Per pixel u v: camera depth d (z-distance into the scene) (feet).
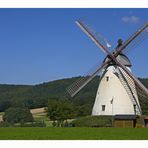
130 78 267.18
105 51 269.44
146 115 278.67
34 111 501.97
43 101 561.02
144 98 273.54
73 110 351.05
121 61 268.21
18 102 573.33
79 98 476.54
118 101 263.08
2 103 574.15
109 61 269.03
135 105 267.80
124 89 265.34
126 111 263.49
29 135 180.75
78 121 271.69
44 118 432.66
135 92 268.41
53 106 347.56
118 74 266.57
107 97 264.93
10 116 414.62
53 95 629.92
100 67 268.62
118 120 261.65
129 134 187.01
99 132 198.70
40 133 192.54
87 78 267.59
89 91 520.42
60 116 344.90
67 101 360.69
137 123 262.67
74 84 268.41
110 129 221.05
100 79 271.90
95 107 270.67
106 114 263.90
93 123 263.29
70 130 213.25
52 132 198.59
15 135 180.75
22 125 305.94
